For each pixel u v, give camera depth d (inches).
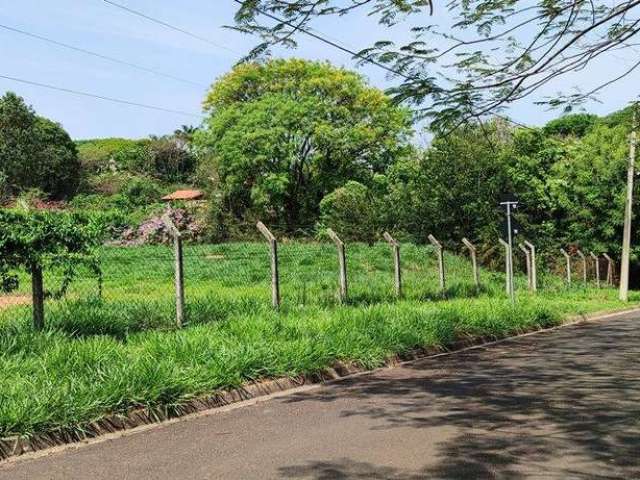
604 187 1269.7
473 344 522.3
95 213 410.3
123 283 703.1
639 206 1251.2
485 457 217.6
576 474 200.5
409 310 523.8
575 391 327.0
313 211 1760.6
